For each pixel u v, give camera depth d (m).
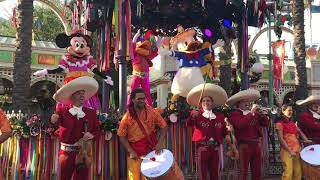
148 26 12.68
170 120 7.86
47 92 8.76
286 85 30.03
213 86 7.35
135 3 11.27
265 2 10.53
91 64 8.91
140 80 9.80
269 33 16.53
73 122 6.02
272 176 9.14
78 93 6.20
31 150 7.04
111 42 10.88
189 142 8.07
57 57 26.08
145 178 6.12
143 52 9.83
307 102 8.41
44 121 7.10
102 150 7.30
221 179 8.20
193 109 7.77
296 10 15.34
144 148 6.27
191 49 9.96
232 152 7.46
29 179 6.96
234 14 11.18
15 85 12.66
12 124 7.00
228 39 12.02
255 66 13.36
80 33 8.81
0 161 6.78
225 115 8.09
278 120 8.26
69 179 6.10
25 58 12.76
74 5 11.18
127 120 6.29
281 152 8.22
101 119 7.29
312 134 8.32
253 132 7.43
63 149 6.06
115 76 12.55
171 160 5.93
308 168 7.51
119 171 7.37
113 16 9.43
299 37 15.23
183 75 9.95
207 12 11.95
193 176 7.98
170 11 12.19
